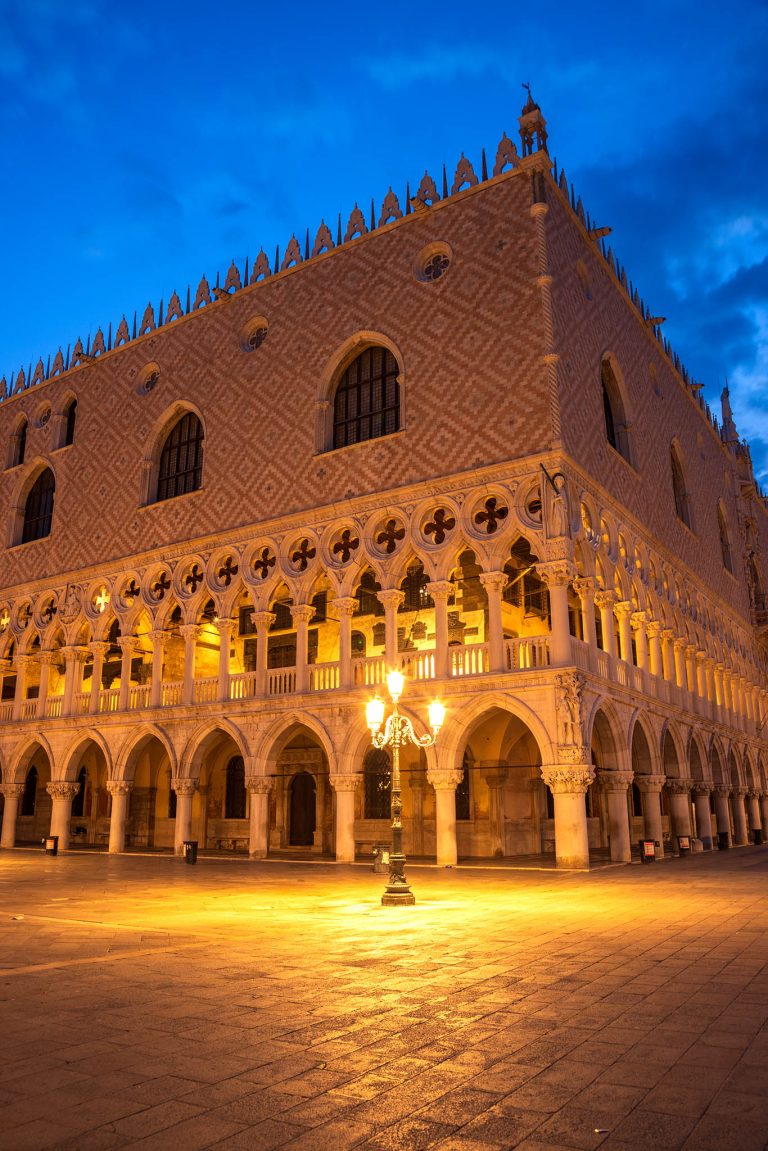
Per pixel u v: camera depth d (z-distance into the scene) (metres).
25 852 38.62
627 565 34.78
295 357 36.84
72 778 40.69
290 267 38.12
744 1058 7.18
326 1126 5.77
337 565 33.09
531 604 37.50
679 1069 6.91
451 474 30.77
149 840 44.53
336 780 31.38
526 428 29.62
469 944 13.08
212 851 39.91
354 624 39.09
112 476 42.66
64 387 46.81
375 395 34.84
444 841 28.83
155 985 10.12
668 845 43.81
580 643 28.95
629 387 39.28
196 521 38.38
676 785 38.25
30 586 44.59
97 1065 7.07
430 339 32.75
